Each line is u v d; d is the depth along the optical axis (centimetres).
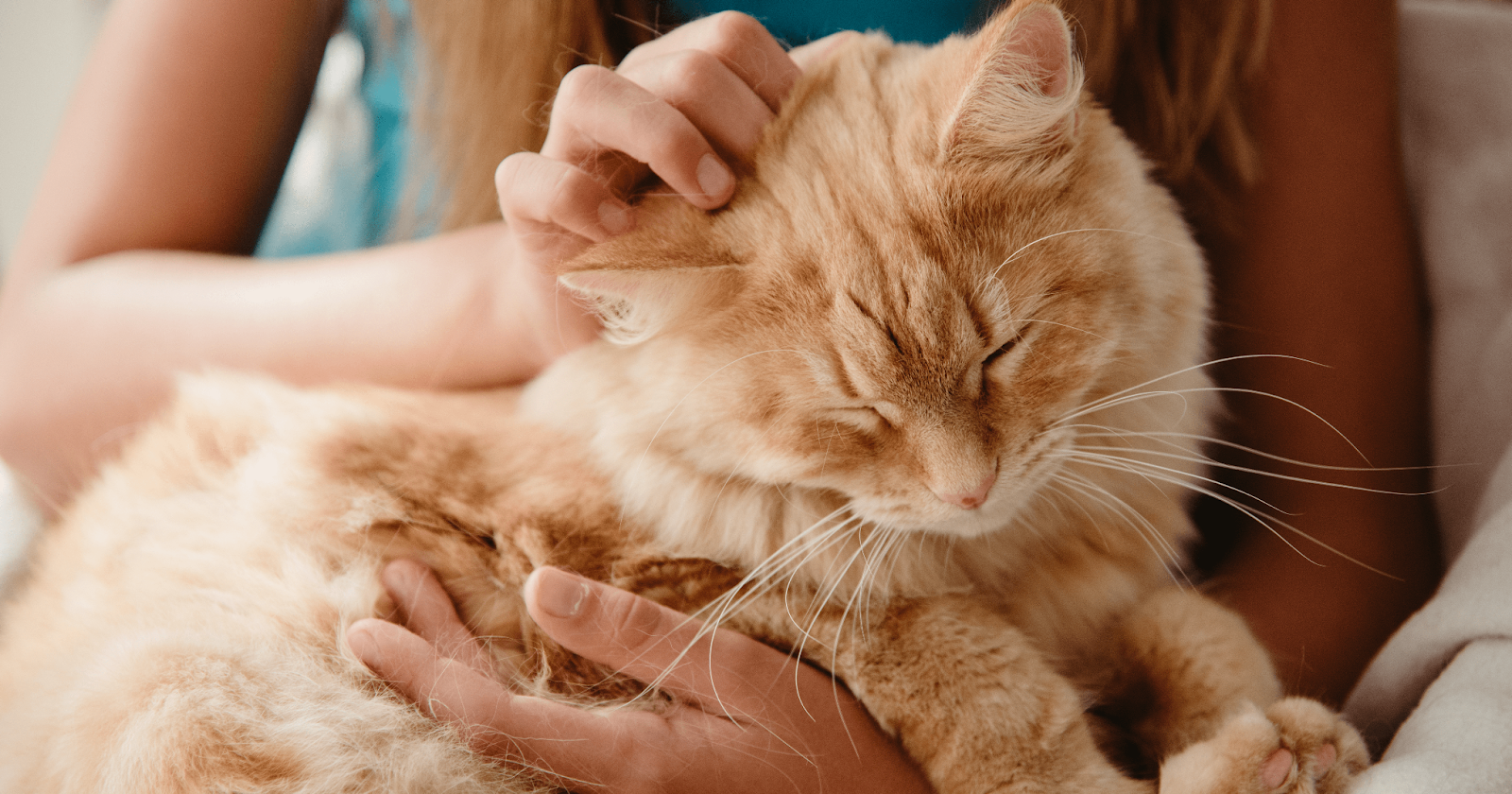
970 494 92
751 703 92
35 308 145
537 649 100
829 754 92
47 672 98
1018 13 84
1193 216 145
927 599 99
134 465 119
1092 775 91
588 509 101
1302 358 138
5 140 230
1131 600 114
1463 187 147
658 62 97
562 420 106
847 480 97
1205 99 142
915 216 91
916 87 100
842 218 92
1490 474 125
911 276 89
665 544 100
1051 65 90
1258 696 103
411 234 177
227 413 117
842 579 99
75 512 121
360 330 131
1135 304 100
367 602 99
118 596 104
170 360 135
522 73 141
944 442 91
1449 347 139
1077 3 133
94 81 157
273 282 139
